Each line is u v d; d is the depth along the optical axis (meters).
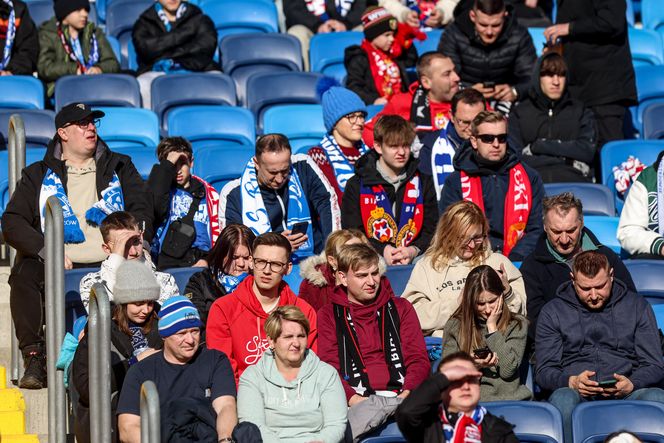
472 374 21.50
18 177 30.22
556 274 27.70
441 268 27.48
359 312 25.62
